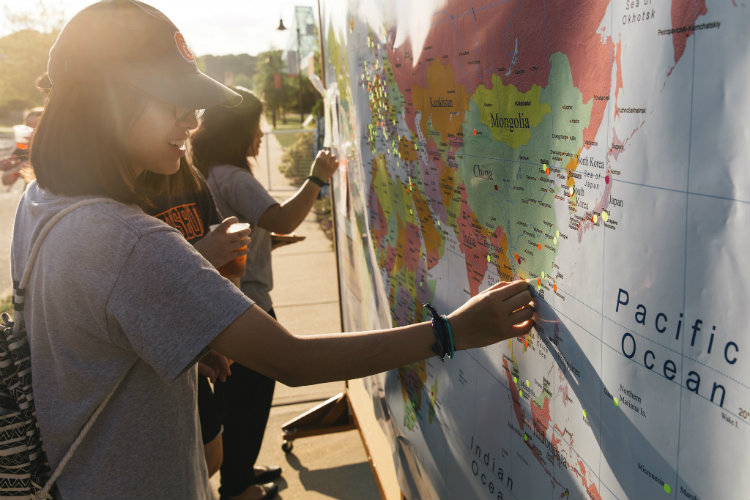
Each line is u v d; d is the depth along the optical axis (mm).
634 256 757
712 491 663
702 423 670
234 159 2602
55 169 1081
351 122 2455
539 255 1016
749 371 598
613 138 777
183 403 1238
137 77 1062
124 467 1166
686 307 677
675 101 663
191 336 1021
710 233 632
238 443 2756
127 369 1120
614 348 823
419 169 1584
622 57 743
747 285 592
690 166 650
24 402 1140
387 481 2545
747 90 572
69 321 1055
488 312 1077
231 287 1057
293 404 3863
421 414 1906
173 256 1029
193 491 1283
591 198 843
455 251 1409
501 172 1119
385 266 2082
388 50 1752
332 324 4973
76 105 1062
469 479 1519
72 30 1067
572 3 839
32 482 1172
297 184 12641
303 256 7188
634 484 811
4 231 8812
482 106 1160
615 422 842
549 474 1085
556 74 899
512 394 1217
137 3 1120
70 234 1041
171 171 1174
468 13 1176
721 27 593
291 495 2965
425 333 1127
